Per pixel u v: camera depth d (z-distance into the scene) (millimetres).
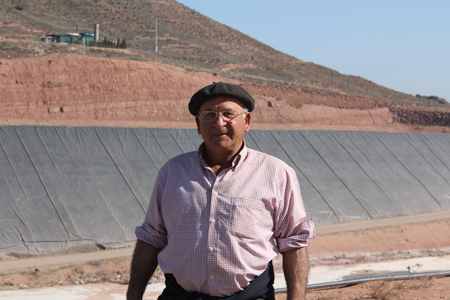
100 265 19766
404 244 27875
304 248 3133
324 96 68375
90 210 23516
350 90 86688
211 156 3148
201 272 2904
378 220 30812
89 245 21641
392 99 87000
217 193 2953
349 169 35562
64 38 62875
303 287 3014
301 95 65625
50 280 18078
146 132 30875
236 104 3113
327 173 34125
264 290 2980
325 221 29375
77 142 27500
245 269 2879
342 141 38688
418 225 30219
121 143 28984
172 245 3008
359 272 22000
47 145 26281
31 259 19875
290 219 3051
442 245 28812
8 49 49156
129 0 119438
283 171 3094
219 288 2889
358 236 27312
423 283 11641
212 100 3092
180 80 54625
